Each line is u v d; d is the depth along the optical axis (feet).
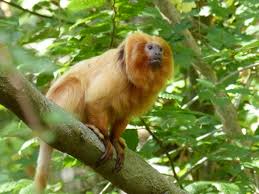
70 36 37.09
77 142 23.91
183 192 29.40
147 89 29.22
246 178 36.96
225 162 41.34
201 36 42.98
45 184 28.09
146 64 28.89
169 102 45.06
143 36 29.37
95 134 26.03
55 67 12.71
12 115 19.11
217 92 36.09
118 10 34.78
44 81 34.04
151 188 28.17
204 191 34.76
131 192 28.17
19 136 19.39
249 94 34.63
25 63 12.10
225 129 40.78
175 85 49.67
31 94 20.02
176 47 37.29
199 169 47.55
